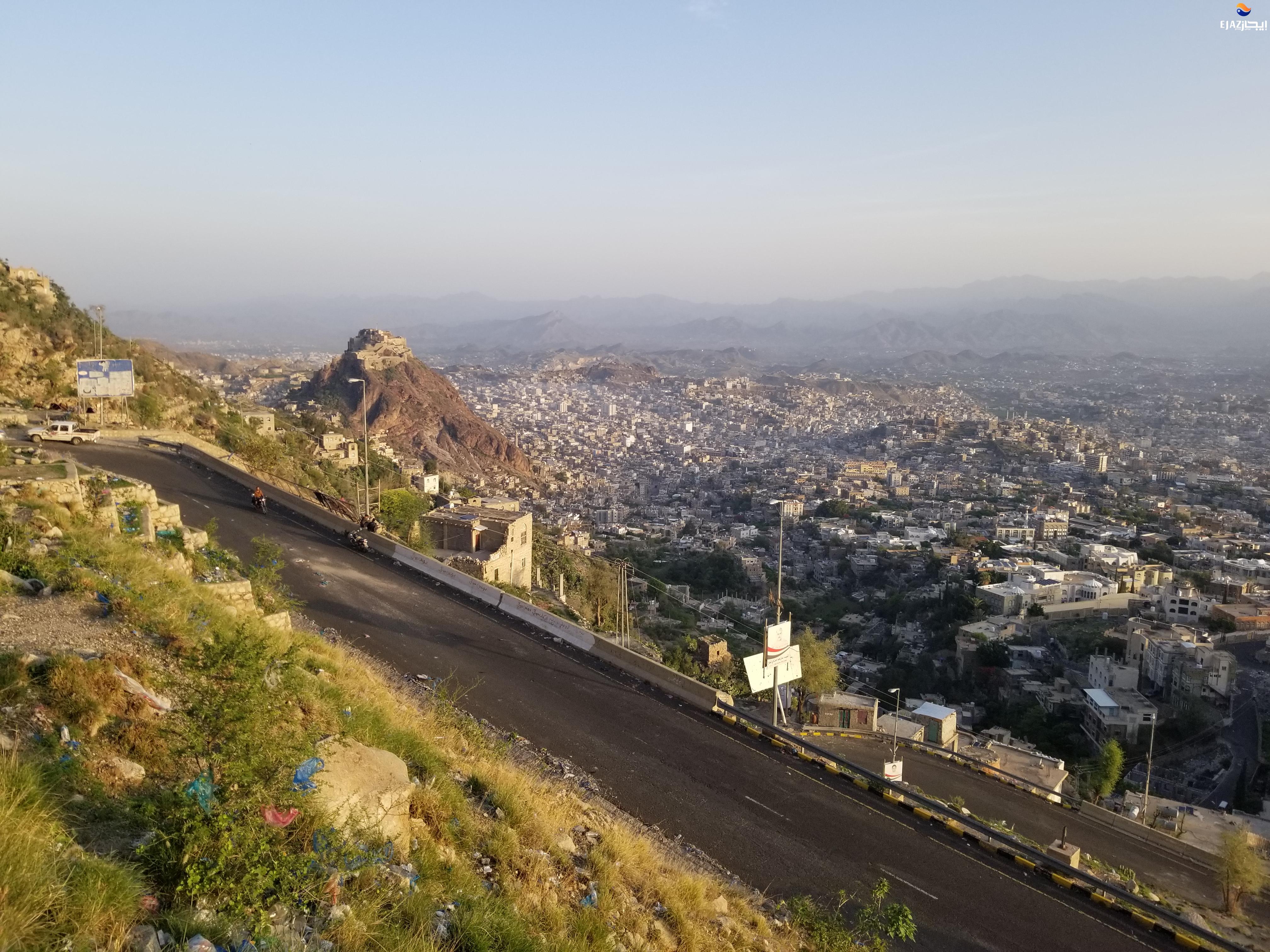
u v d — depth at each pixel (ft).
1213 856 80.59
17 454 67.67
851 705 104.53
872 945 41.98
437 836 31.35
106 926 16.39
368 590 83.92
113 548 48.80
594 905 33.27
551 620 81.87
